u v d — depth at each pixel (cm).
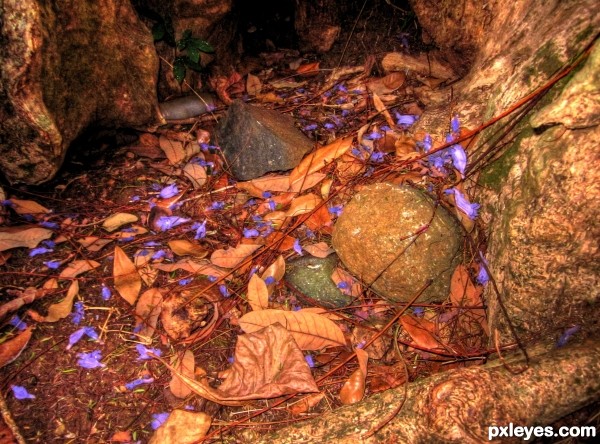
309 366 51
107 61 67
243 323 52
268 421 48
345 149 66
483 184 56
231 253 59
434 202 56
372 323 54
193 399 49
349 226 55
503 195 52
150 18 78
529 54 58
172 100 81
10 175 64
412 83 81
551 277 44
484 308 52
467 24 72
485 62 67
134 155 74
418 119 72
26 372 51
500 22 67
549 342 45
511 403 39
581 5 53
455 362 51
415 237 52
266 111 74
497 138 56
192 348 53
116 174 71
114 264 57
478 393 40
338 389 50
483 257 54
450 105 68
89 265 59
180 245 60
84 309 56
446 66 81
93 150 74
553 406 40
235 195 68
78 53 62
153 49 72
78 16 61
